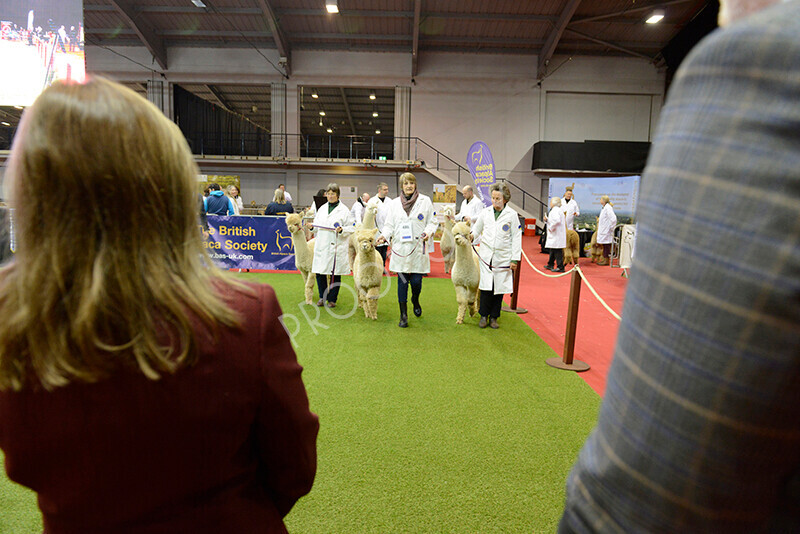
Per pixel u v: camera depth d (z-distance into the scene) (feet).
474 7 47.06
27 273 1.91
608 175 55.98
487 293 16.34
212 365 2.05
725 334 1.16
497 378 11.93
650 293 1.39
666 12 47.06
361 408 10.05
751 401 1.15
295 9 47.75
